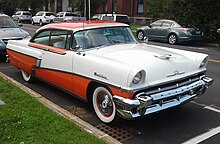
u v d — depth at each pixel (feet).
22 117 16.28
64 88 19.86
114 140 14.49
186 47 55.57
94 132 15.16
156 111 15.31
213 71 31.89
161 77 15.58
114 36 19.99
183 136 15.71
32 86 24.27
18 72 29.17
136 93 14.76
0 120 15.71
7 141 13.75
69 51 18.86
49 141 13.87
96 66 16.46
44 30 21.94
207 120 17.81
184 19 65.16
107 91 16.19
